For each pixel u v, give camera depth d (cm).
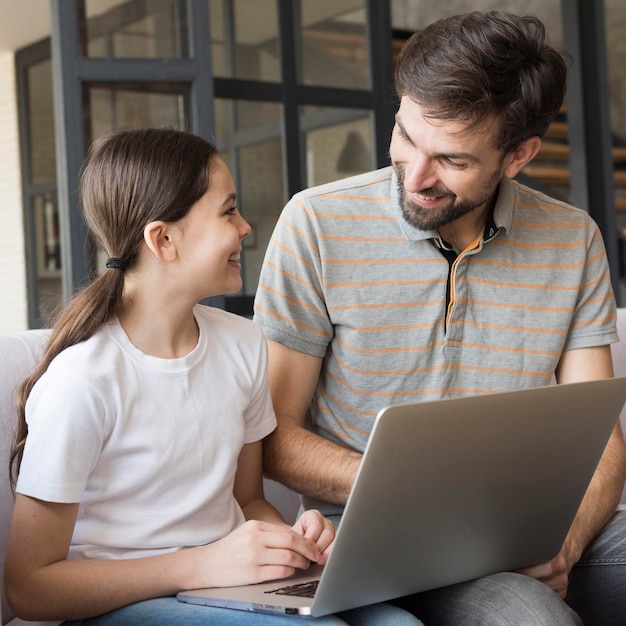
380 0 456
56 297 162
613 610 160
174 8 387
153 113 386
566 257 172
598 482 161
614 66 746
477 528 127
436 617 134
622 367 216
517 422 121
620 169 682
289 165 428
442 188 154
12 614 142
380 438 107
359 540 112
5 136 895
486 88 147
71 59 372
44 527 121
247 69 420
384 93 457
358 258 163
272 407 156
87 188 139
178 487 135
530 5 761
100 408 127
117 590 121
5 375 146
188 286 137
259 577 124
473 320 164
